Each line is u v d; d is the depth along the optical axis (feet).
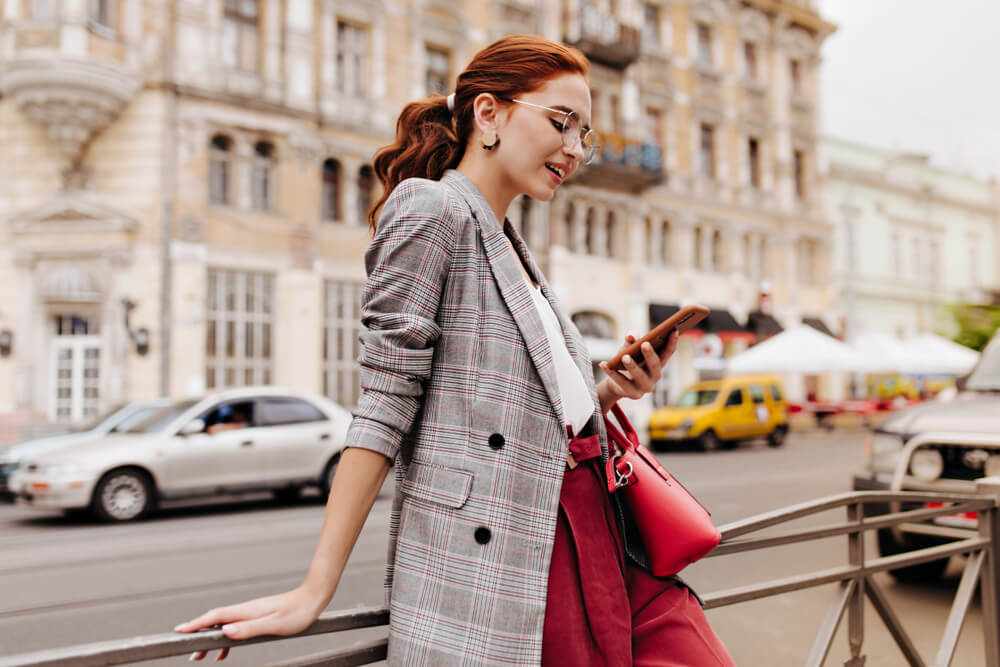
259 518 28.37
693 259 86.99
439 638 3.78
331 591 3.77
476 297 4.08
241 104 56.49
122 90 52.75
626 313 79.41
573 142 4.55
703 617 4.83
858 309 107.14
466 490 3.86
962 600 8.97
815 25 99.86
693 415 56.13
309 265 59.21
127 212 53.52
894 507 15.11
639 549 4.82
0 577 18.90
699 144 88.38
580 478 4.29
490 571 3.79
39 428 47.34
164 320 53.06
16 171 54.19
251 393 31.65
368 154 63.10
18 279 53.52
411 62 66.03
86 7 51.85
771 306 93.66
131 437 29.04
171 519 28.48
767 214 93.61
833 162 105.50
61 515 29.94
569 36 76.59
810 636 14.02
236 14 57.77
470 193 4.38
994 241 131.23
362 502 3.78
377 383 3.84
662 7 85.56
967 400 16.28
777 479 38.14
